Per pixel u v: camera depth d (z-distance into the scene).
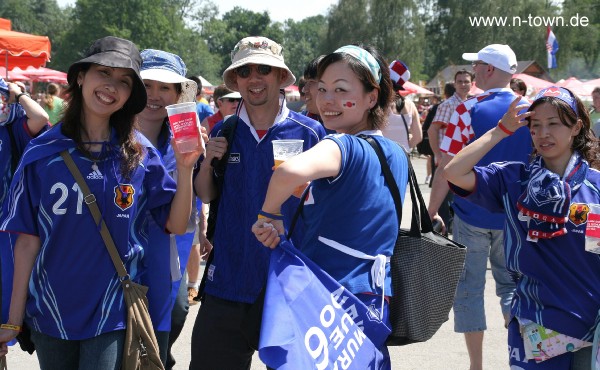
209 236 3.78
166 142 4.04
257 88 3.70
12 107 3.82
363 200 2.67
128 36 75.38
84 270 2.92
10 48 11.17
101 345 2.93
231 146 3.70
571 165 3.11
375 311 2.69
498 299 7.04
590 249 2.96
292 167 2.46
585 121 3.12
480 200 3.22
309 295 2.56
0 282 3.37
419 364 5.28
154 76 3.90
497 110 5.07
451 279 2.88
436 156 8.83
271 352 2.44
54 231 2.90
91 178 2.93
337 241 2.69
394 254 2.90
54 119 12.61
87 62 2.88
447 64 66.44
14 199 2.93
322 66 2.84
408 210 11.03
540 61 61.47
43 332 2.95
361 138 2.77
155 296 3.47
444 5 72.62
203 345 3.66
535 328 3.10
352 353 2.57
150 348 2.97
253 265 3.56
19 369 5.05
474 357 5.03
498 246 5.06
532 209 3.05
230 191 3.67
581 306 3.03
